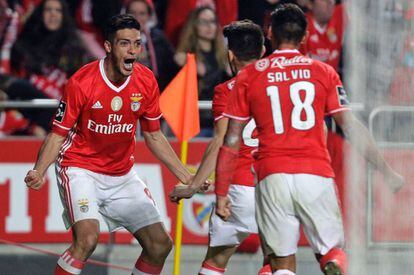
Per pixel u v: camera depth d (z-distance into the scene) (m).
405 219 26.14
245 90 19.25
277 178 19.03
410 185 25.91
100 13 33.34
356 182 27.25
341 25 32.06
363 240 26.28
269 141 19.20
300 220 19.30
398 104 25.44
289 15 19.34
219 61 32.28
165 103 25.75
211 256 23.56
